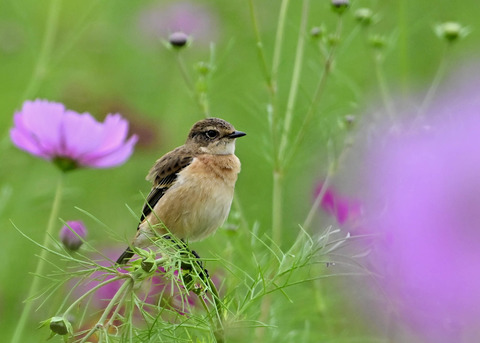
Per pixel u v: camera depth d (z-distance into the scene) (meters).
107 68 20.62
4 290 14.30
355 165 10.42
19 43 20.17
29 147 9.25
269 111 11.66
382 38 12.48
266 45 21.19
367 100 16.20
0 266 14.75
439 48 19.92
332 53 11.38
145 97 20.64
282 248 13.09
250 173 17.11
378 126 10.62
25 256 15.51
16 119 9.34
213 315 6.92
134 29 20.88
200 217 10.39
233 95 19.62
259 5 21.56
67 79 19.00
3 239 15.51
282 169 11.16
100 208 17.22
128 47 20.98
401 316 4.50
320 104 16.45
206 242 12.11
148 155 17.53
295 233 14.59
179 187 10.38
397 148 3.86
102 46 20.88
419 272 2.84
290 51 20.80
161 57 20.77
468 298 2.79
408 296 3.49
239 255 10.55
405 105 11.41
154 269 5.96
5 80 19.80
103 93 18.95
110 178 17.75
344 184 10.94
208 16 20.59
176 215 10.33
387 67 19.42
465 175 2.82
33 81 15.20
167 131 18.38
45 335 7.82
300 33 11.80
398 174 3.09
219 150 10.95
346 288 10.16
